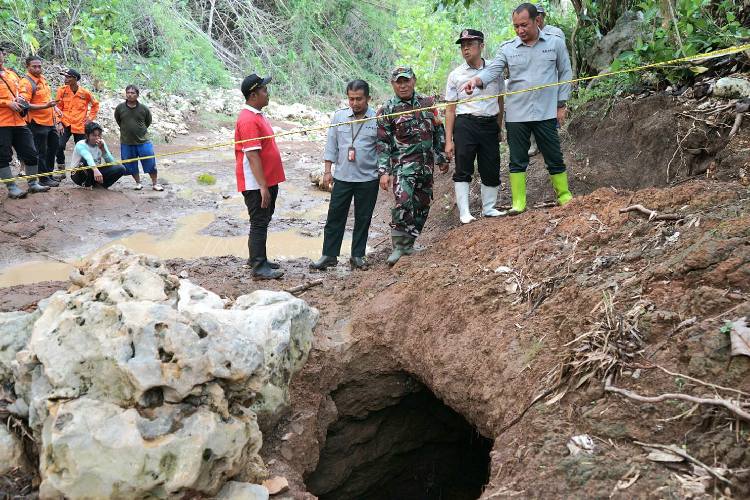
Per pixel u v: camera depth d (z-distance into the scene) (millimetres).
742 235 3566
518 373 3777
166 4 17234
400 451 5266
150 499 2949
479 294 4520
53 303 3461
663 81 6766
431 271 5062
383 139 5801
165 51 16531
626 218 4617
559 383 3441
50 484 2893
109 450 2891
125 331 3119
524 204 6070
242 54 19203
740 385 2906
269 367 3932
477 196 7516
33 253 7047
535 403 3459
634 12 7781
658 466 2781
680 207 4484
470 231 5746
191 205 9039
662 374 3145
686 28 6379
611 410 3115
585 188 6648
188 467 2949
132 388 3041
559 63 5648
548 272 4457
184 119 14820
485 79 5602
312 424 4297
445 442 5422
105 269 3773
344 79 20438
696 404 2916
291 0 20375
